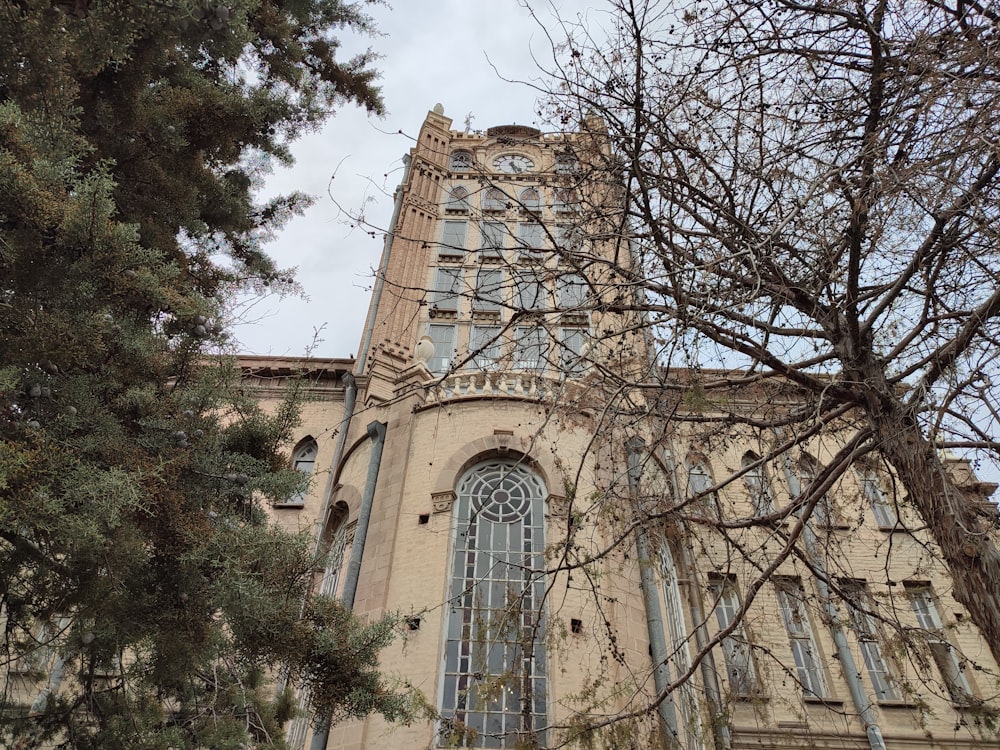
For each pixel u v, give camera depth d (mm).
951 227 6941
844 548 16641
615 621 12234
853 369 7652
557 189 9586
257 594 6781
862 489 9859
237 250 11094
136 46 7660
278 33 10289
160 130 8875
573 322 10234
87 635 7746
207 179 9820
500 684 7566
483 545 13328
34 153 6266
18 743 8070
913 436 7148
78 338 6422
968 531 6332
